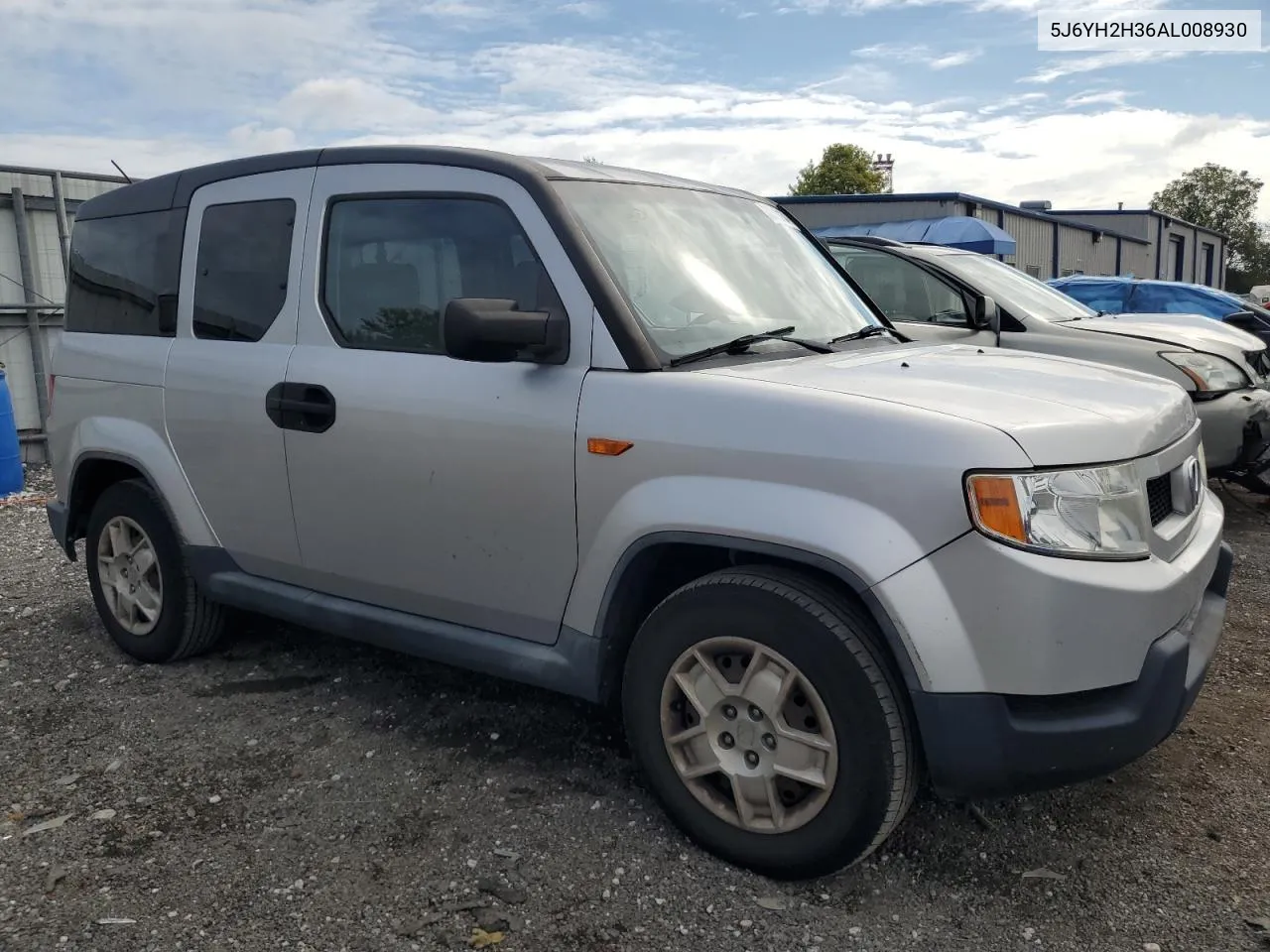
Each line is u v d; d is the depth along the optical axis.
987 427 2.43
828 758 2.57
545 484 2.96
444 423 3.15
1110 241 36.16
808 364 3.01
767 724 2.67
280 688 4.09
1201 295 10.84
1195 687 2.61
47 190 11.11
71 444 4.42
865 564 2.46
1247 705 3.77
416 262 3.34
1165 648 2.49
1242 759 3.36
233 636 4.58
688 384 2.76
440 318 3.27
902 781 2.54
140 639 4.34
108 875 2.81
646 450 2.77
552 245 3.03
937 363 3.09
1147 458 2.64
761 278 3.54
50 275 11.21
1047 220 29.48
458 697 3.96
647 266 3.15
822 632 2.53
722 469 2.66
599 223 3.14
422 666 4.27
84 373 4.35
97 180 11.47
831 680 2.53
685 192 3.66
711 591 2.71
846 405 2.56
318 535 3.57
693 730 2.81
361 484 3.38
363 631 3.54
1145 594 2.45
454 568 3.23
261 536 3.78
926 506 2.41
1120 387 2.96
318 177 3.63
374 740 3.61
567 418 2.91
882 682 2.51
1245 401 6.16
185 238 4.00
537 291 3.06
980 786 2.48
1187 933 2.49
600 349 2.91
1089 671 2.41
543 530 3.00
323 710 3.87
